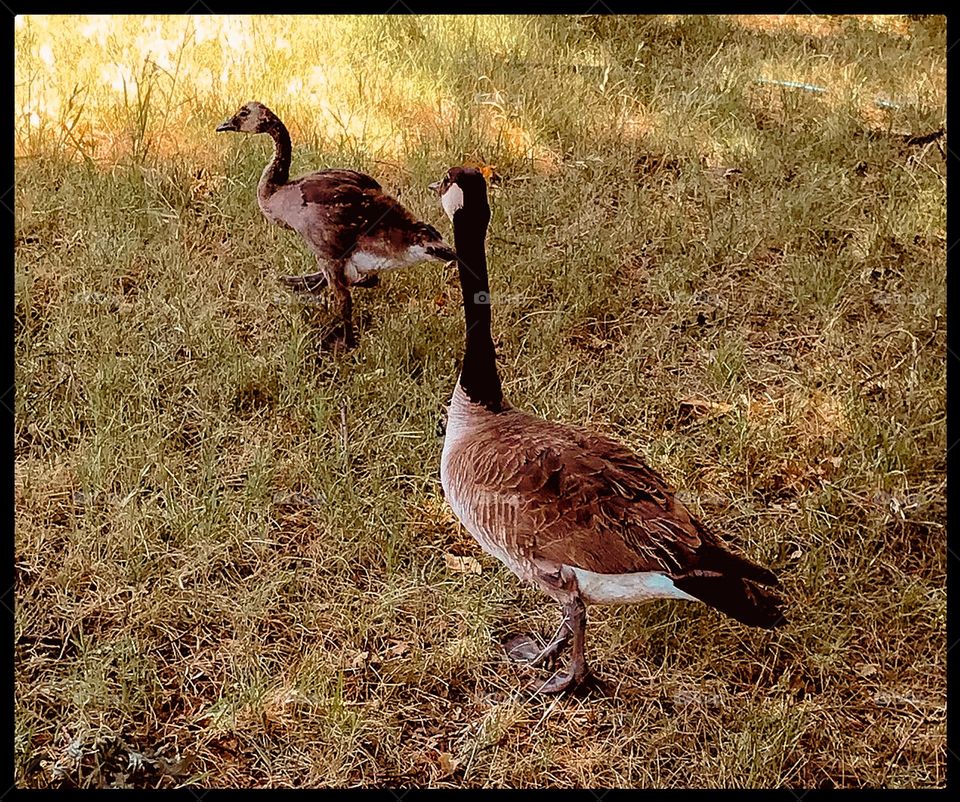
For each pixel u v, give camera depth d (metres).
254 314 3.21
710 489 2.82
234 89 3.88
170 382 3.00
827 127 3.86
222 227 3.43
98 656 2.45
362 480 2.80
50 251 3.30
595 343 3.17
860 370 3.10
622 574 2.36
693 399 3.03
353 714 2.38
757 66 4.20
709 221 3.50
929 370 3.09
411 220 3.01
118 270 3.28
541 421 2.53
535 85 4.00
